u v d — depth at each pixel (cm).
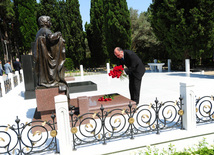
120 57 489
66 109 286
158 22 1500
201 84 830
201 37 1341
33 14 2497
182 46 1425
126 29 1842
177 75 1239
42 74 409
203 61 1994
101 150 294
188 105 339
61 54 423
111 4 1800
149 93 707
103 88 902
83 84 895
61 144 289
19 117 506
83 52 2397
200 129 346
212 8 1262
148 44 2439
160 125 382
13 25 2788
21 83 1230
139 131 357
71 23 2314
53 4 2347
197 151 306
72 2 2288
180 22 1328
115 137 318
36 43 405
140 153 299
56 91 410
